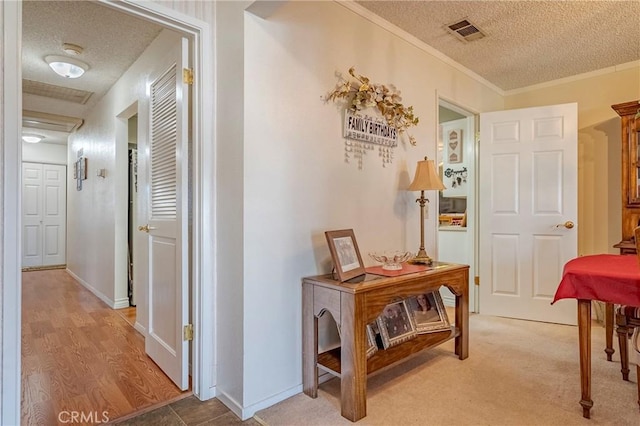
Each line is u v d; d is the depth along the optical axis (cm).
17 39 141
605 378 210
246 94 177
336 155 221
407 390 198
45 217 696
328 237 194
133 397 196
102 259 416
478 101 354
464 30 267
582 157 347
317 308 190
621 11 239
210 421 173
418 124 284
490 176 347
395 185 263
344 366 174
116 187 374
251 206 179
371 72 245
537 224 327
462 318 241
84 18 251
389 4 234
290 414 177
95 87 387
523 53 304
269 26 187
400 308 233
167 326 222
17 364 141
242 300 177
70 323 327
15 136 141
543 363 233
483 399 188
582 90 348
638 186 286
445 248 388
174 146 212
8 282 139
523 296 333
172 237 212
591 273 166
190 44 200
